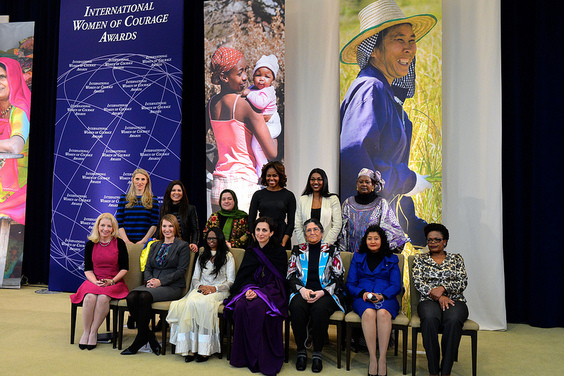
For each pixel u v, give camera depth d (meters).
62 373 3.24
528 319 4.96
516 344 4.18
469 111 4.92
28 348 3.79
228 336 3.60
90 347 3.80
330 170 5.34
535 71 4.90
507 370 3.47
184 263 3.95
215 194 5.36
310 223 3.71
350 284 3.61
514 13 5.07
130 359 3.58
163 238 4.10
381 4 5.12
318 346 3.42
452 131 4.98
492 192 4.79
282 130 5.23
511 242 5.05
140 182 4.59
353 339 3.94
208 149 5.41
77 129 5.88
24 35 6.24
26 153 6.13
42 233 6.50
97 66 5.88
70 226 5.85
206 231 4.41
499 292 4.71
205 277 3.89
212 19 5.48
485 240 4.78
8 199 6.13
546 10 4.87
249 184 5.29
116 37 5.84
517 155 5.04
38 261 6.51
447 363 3.22
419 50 4.99
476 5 4.94
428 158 4.92
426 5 4.99
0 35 6.27
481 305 4.75
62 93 5.95
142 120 5.71
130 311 3.70
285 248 4.08
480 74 4.89
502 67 5.12
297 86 5.47
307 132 5.42
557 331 4.65
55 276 5.90
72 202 5.85
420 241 4.90
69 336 4.15
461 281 3.49
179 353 3.61
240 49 5.39
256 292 3.53
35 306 5.20
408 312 4.82
